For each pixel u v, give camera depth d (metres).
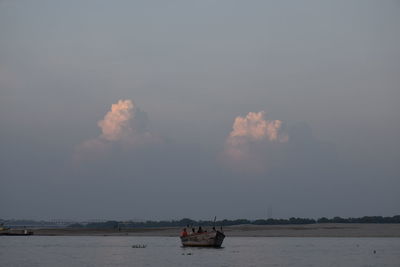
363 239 127.00
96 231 192.00
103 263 67.12
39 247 98.94
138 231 189.00
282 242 112.75
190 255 77.31
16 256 77.25
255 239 128.50
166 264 65.38
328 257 73.88
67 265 65.00
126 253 82.12
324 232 157.50
